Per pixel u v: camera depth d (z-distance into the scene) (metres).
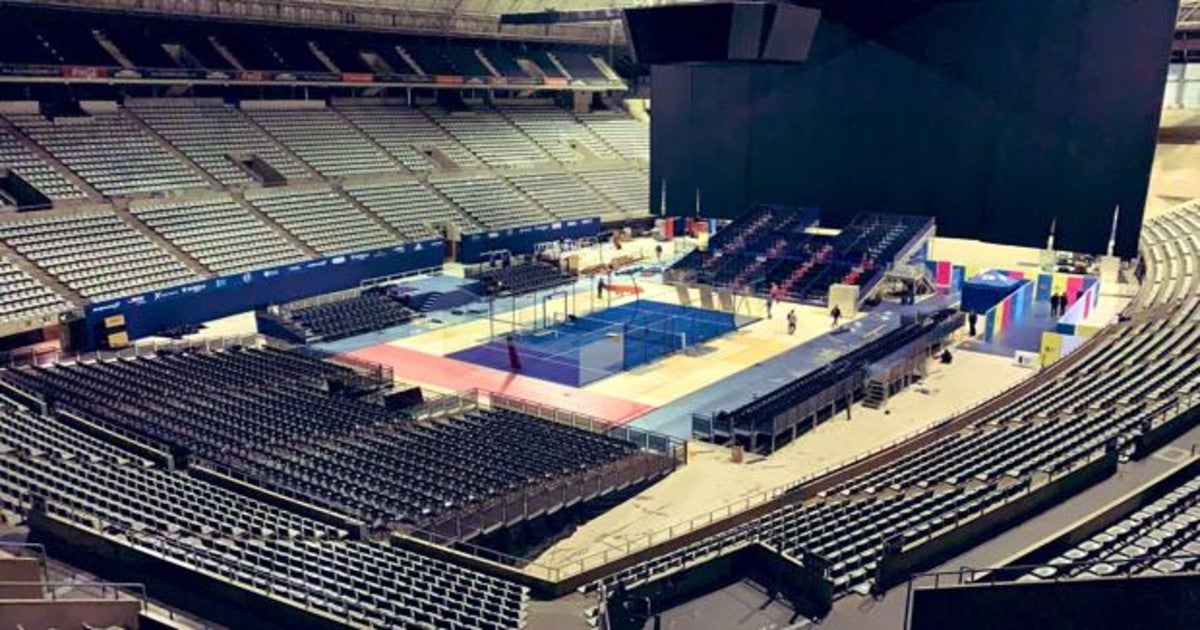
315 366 33.50
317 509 21.50
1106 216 31.30
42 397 27.48
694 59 31.66
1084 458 20.28
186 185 48.50
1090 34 30.38
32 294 36.81
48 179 44.28
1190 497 18.09
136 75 48.97
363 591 16.53
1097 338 33.44
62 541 17.47
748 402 32.47
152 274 41.28
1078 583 13.01
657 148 42.47
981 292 41.06
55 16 48.94
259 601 15.68
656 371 36.06
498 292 48.16
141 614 14.27
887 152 35.69
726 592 16.77
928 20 33.62
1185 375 25.64
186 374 31.62
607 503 24.31
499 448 26.00
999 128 32.91
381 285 48.28
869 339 39.69
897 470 22.84
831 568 16.23
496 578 18.86
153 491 20.88
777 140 38.59
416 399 30.84
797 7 31.30
